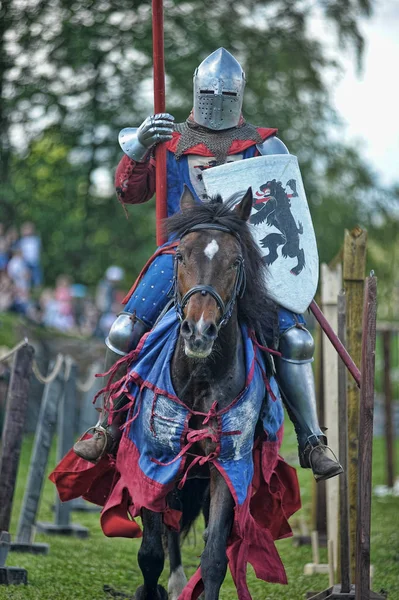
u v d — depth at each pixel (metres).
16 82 31.06
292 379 8.27
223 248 7.34
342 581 9.05
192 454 7.63
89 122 32.38
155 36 9.43
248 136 8.99
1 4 30.03
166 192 8.98
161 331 7.99
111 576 11.07
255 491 8.17
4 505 10.27
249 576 11.45
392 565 11.80
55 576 10.76
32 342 24.42
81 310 31.19
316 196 36.75
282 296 8.46
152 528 7.88
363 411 7.98
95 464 8.46
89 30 30.55
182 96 32.66
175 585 9.17
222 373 7.53
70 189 34.03
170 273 8.37
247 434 7.60
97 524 14.91
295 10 33.44
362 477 7.93
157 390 7.67
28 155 32.56
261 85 34.03
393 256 40.94
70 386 14.02
